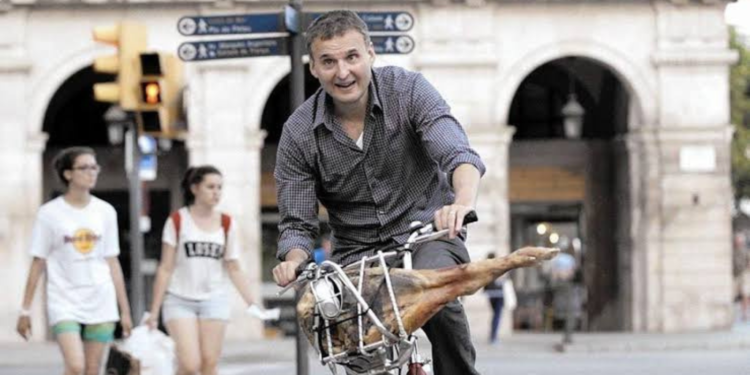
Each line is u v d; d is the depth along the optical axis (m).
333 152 7.48
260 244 37.41
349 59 7.10
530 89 39.47
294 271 6.79
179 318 14.92
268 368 26.67
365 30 7.18
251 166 34.97
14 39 35.03
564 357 29.08
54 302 14.07
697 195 36.16
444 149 7.14
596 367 25.62
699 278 36.16
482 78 35.53
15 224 34.84
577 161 39.28
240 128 35.00
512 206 39.38
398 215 7.56
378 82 7.42
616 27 36.00
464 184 6.89
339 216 7.68
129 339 14.82
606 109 39.16
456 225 6.59
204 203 15.01
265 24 15.58
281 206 7.63
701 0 35.84
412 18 15.87
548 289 39.16
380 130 7.41
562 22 35.84
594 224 39.09
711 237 36.16
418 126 7.35
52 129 38.59
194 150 35.00
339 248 7.75
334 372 6.66
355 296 6.39
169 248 14.98
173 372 15.17
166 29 34.91
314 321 6.50
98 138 38.59
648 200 36.16
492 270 6.42
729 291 36.16
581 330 39.03
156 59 19.73
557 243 39.34
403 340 6.45
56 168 14.26
